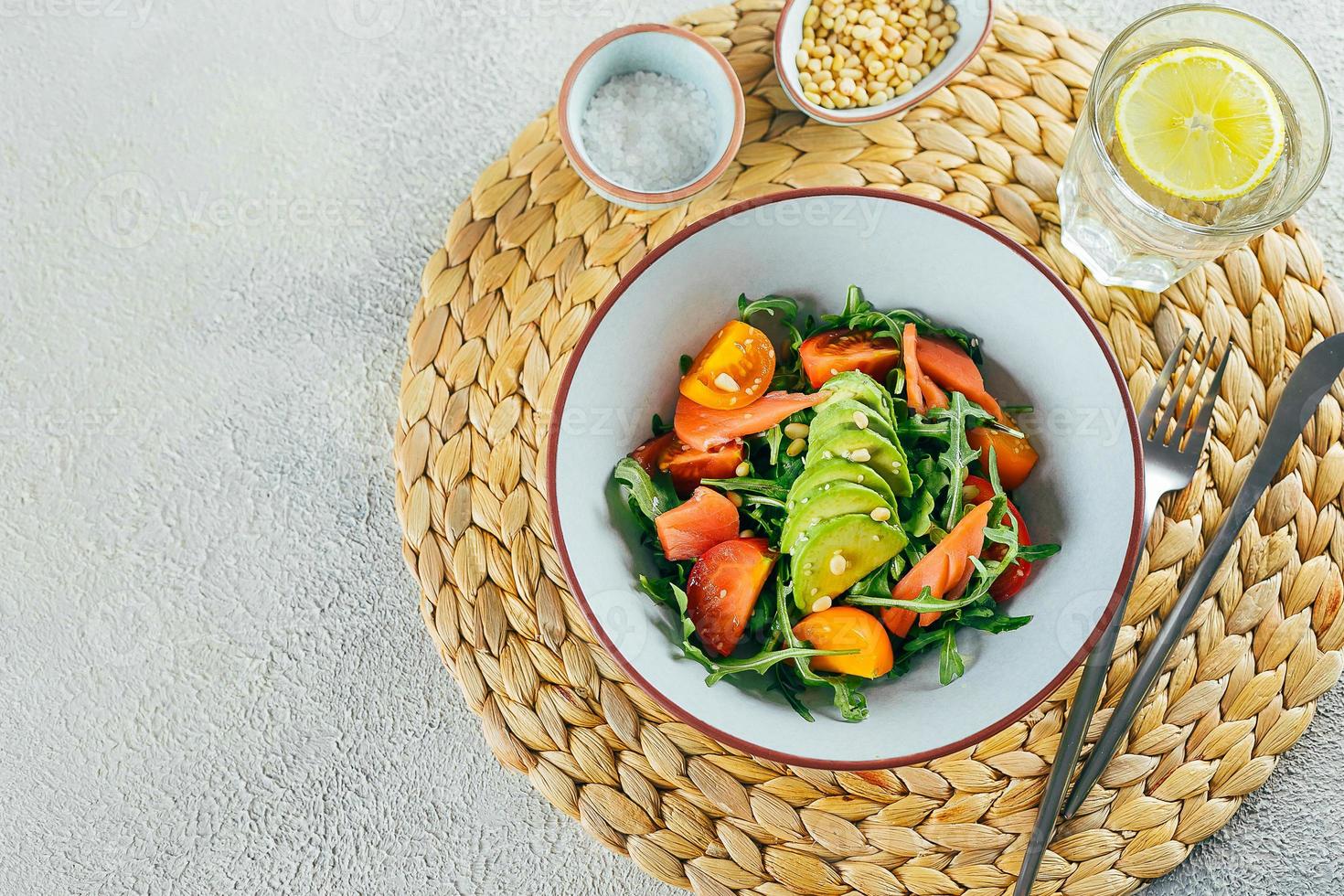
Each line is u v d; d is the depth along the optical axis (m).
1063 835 0.59
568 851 0.67
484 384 0.62
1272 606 0.60
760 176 0.63
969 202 0.62
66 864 0.68
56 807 0.68
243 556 0.69
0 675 0.69
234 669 0.69
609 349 0.56
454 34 0.72
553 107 0.68
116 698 0.69
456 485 0.61
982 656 0.56
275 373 0.70
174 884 0.68
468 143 0.71
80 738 0.69
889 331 0.58
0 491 0.70
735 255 0.57
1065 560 0.56
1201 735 0.59
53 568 0.69
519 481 0.61
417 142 0.71
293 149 0.71
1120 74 0.60
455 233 0.63
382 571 0.69
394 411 0.70
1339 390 0.60
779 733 0.55
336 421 0.70
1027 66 0.63
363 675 0.68
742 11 0.64
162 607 0.69
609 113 0.63
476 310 0.62
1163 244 0.58
